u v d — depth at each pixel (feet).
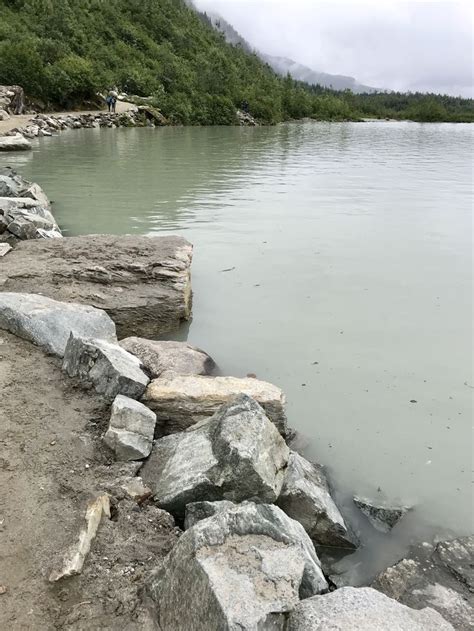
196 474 13.43
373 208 48.08
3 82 118.73
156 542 11.90
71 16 180.75
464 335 24.00
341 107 282.56
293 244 36.47
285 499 13.76
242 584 9.45
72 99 132.26
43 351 18.92
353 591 10.40
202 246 35.60
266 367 21.44
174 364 19.76
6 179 44.04
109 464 14.26
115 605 10.19
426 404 19.19
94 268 25.72
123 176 60.49
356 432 17.70
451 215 45.73
